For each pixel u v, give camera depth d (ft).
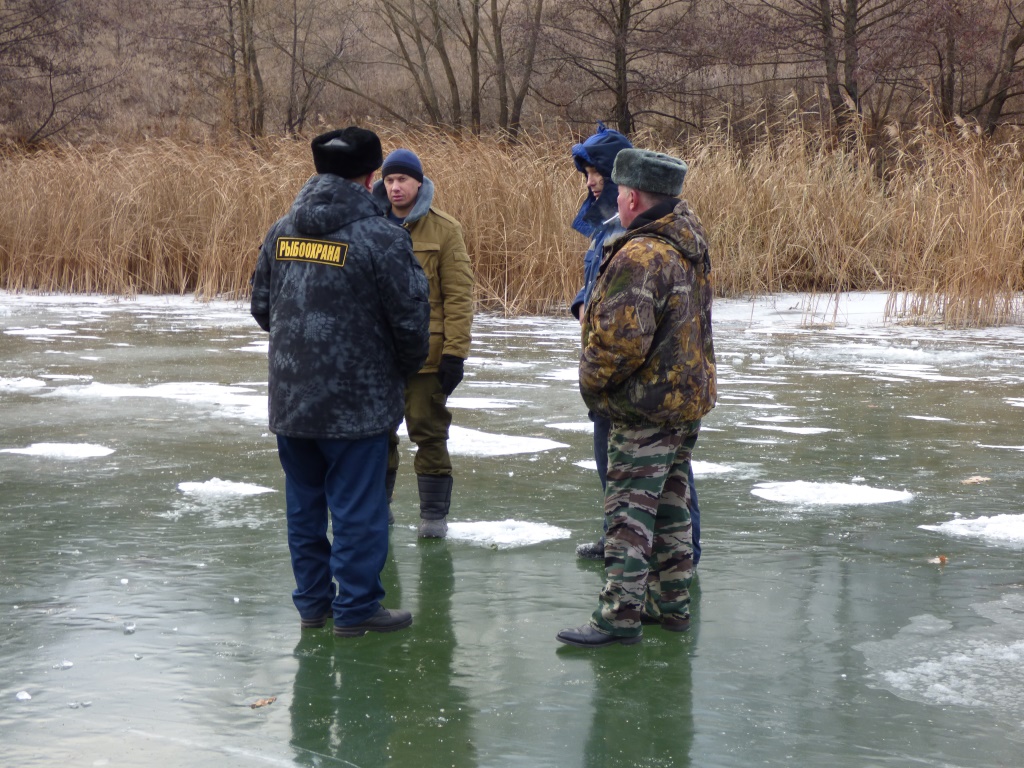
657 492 12.80
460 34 114.62
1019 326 46.34
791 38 91.86
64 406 28.43
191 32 117.19
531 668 12.25
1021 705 11.27
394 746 10.29
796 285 55.93
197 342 41.88
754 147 62.03
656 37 100.89
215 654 12.55
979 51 92.32
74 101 126.72
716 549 16.66
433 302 17.25
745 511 18.72
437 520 17.47
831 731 10.65
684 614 13.39
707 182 56.34
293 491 13.42
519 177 53.83
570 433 25.45
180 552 16.31
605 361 12.25
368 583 13.14
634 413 12.57
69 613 13.75
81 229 61.93
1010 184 49.37
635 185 12.64
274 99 122.93
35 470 21.42
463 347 17.15
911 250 49.44
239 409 28.14
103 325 47.34
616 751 10.23
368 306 12.98
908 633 13.28
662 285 12.26
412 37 115.14
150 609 13.96
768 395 30.60
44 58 118.83
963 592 14.73
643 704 11.28
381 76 129.70
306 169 59.21
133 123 123.75
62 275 63.05
